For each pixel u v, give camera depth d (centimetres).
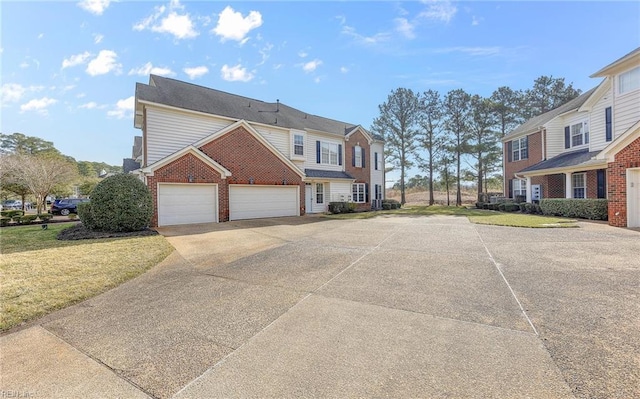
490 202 2358
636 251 654
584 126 1684
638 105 1209
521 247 725
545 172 1648
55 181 2272
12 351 290
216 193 1391
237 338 308
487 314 354
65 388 232
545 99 2955
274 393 221
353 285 470
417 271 540
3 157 2059
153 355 278
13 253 705
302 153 2022
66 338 314
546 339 291
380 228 1125
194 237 952
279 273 545
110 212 1023
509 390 217
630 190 1017
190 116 1503
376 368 250
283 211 1695
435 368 248
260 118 1836
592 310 356
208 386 231
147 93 1430
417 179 3291
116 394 224
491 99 2923
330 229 1110
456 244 780
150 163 1374
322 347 287
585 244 741
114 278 516
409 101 2964
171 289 467
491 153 2886
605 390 214
